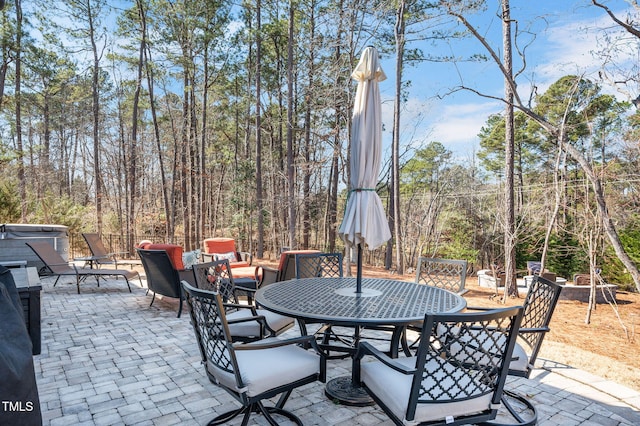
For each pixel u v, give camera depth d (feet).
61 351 12.35
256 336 10.34
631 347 13.97
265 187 62.64
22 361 5.65
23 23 46.78
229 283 12.62
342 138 37.45
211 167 65.00
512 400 9.24
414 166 67.36
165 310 18.10
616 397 9.35
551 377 10.52
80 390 9.50
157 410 8.53
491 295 25.41
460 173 59.36
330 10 34.40
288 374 7.08
